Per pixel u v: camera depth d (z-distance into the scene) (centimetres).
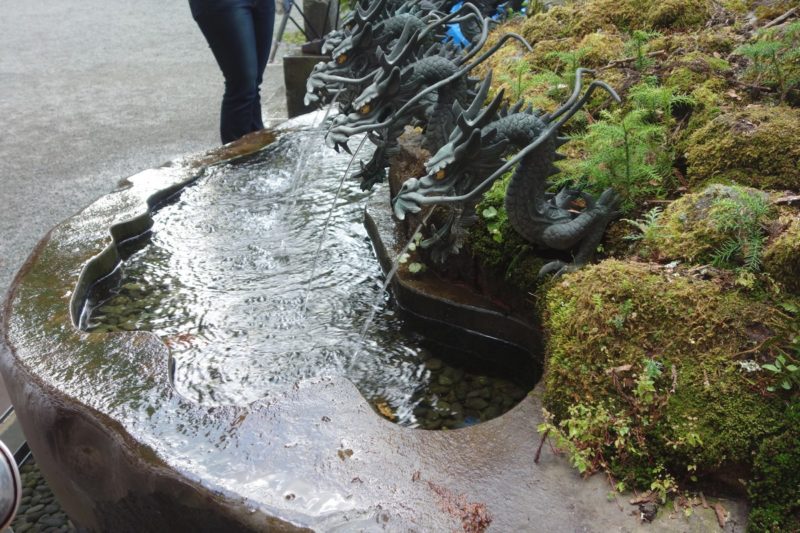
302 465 200
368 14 345
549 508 187
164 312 331
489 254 299
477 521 182
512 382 290
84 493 235
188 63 1036
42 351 257
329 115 528
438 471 198
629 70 360
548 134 247
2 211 579
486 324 304
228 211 422
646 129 289
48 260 334
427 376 293
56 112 837
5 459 123
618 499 190
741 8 409
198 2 505
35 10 1415
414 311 323
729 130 286
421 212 334
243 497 188
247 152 479
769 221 232
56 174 654
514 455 203
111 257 347
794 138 268
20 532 292
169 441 210
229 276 362
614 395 208
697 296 215
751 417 192
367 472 197
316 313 331
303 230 405
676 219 250
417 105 311
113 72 1000
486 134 250
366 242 391
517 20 505
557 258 284
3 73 1002
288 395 227
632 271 229
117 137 750
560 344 224
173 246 387
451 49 343
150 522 214
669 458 196
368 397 279
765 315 207
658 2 415
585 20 429
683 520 185
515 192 258
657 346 211
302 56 740
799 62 324
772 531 181
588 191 292
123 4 1458
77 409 224
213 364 291
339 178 463
